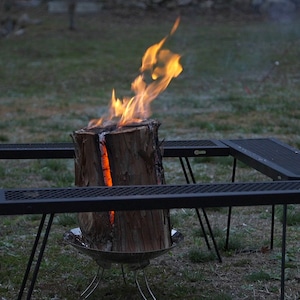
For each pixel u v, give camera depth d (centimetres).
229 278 779
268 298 724
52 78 2641
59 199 566
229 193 584
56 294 732
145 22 3856
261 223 987
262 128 1720
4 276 781
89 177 674
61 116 1925
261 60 2886
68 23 3806
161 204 572
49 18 3938
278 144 797
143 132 667
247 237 923
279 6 3850
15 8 4091
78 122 1831
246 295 730
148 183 673
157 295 727
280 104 2073
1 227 973
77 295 730
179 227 971
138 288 679
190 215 1024
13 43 3369
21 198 574
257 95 2264
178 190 600
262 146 786
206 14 3944
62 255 852
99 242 670
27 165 1349
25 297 726
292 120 1823
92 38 3484
